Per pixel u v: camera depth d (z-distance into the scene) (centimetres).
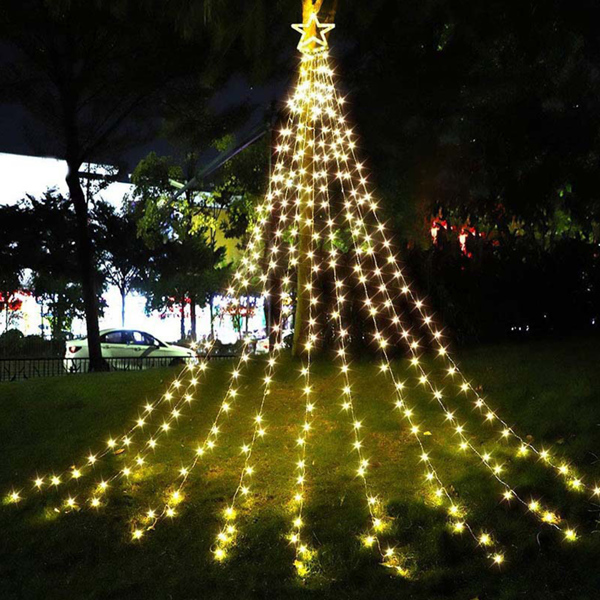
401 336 988
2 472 730
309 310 1000
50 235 2570
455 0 1320
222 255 3228
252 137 1598
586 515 527
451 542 497
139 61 1919
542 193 1302
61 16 1762
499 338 1051
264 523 564
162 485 657
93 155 2095
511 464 623
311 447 705
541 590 441
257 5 1239
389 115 1394
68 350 2141
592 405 704
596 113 1309
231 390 878
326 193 1264
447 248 1082
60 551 557
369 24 1361
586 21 1274
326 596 458
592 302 1102
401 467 642
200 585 485
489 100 1345
